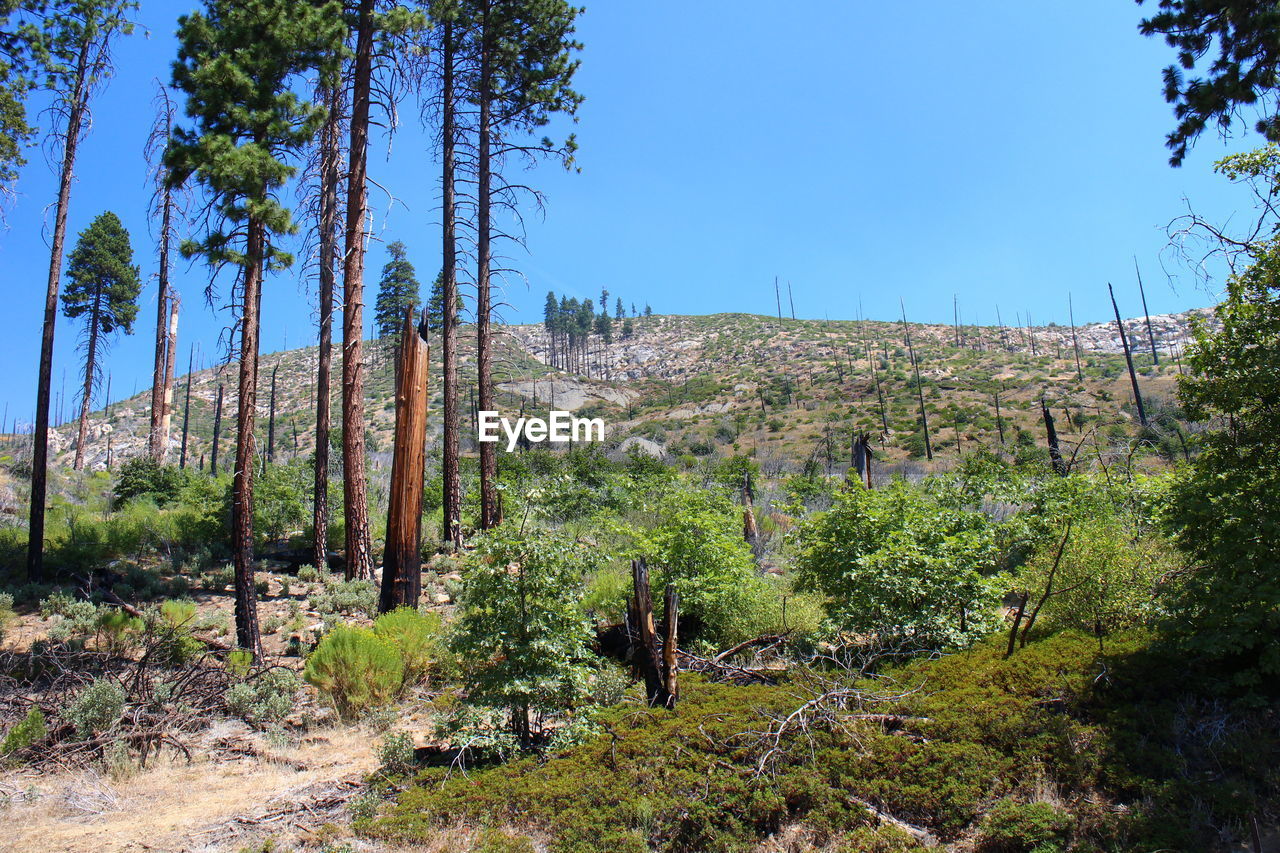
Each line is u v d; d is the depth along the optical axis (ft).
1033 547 33.65
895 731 20.13
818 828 16.78
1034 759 17.71
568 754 20.95
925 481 41.47
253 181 34.60
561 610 21.65
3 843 17.10
